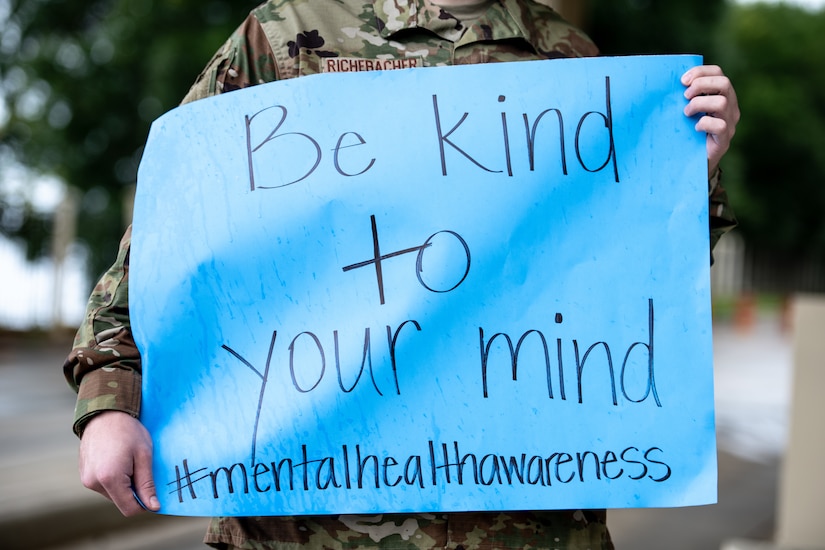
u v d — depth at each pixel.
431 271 1.24
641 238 1.26
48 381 8.70
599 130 1.29
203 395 1.23
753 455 6.30
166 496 1.21
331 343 1.23
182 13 12.12
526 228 1.26
